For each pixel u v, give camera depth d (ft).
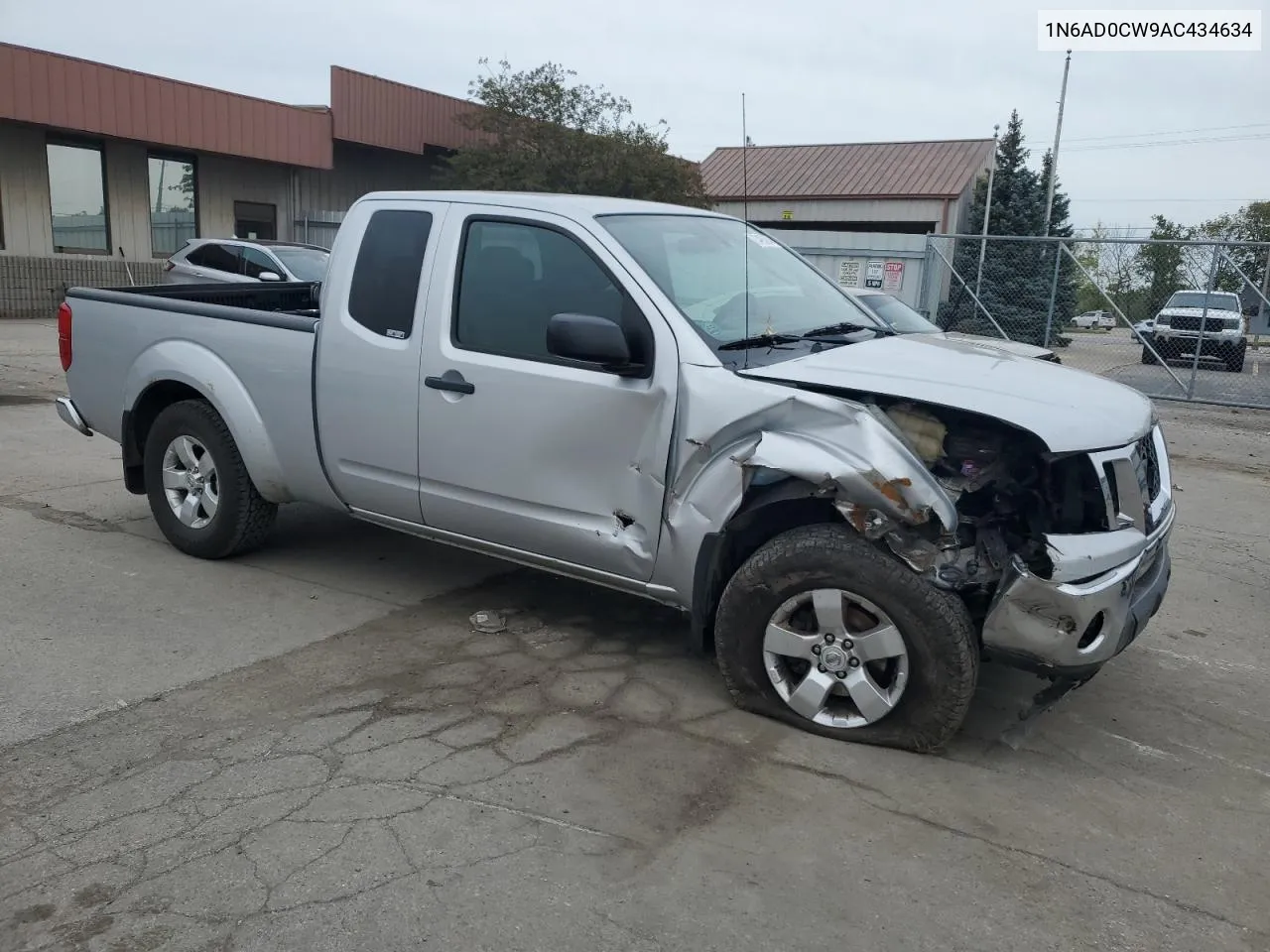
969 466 12.14
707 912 9.27
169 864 9.69
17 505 21.67
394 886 9.46
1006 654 11.57
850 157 109.91
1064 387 12.69
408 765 11.64
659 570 13.24
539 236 14.15
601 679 14.15
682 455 12.66
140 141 67.00
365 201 15.81
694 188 87.61
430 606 16.79
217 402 17.20
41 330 56.85
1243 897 9.87
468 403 14.34
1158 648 16.53
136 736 12.11
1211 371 54.65
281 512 21.98
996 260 62.90
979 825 10.91
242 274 45.96
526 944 8.76
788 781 11.59
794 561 12.17
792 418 11.89
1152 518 12.67
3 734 12.04
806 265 17.21
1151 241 46.70
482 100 85.56
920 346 14.29
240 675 13.88
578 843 10.25
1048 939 9.12
